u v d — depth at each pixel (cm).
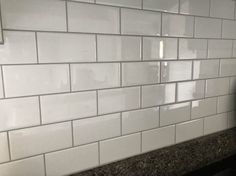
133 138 83
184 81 92
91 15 68
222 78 104
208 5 93
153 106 86
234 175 95
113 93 76
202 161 98
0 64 58
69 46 66
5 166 63
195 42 92
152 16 80
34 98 64
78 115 71
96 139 75
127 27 75
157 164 85
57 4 63
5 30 58
